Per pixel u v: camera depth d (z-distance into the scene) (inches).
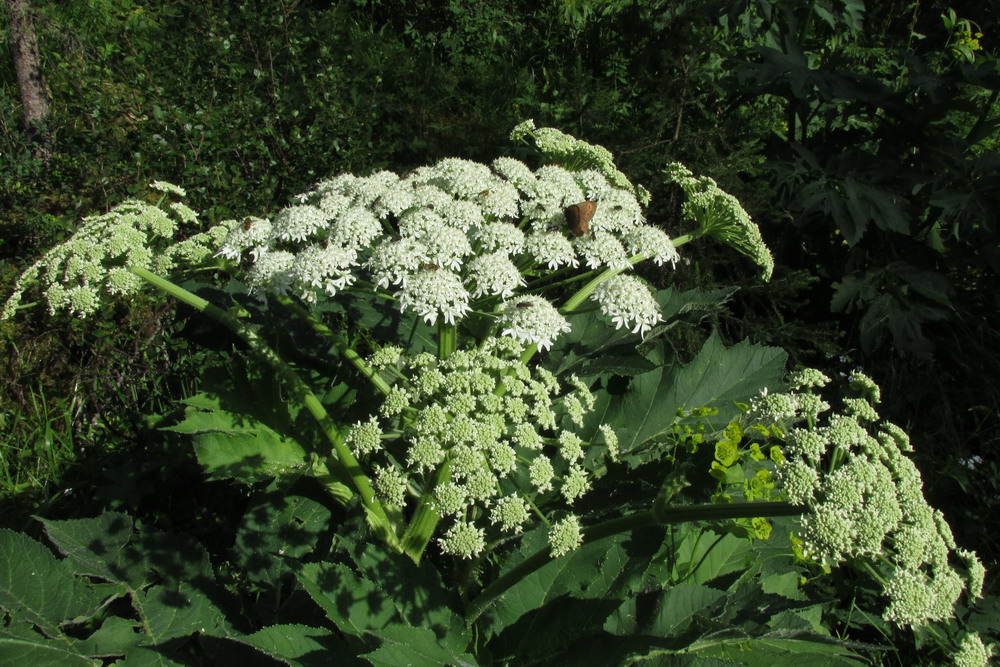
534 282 135.9
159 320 195.9
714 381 156.4
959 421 211.2
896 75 264.4
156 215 132.1
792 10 250.2
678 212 225.5
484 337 146.2
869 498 90.5
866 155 220.5
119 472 162.4
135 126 243.1
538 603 121.3
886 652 152.7
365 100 263.7
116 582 119.6
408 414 118.3
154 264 128.1
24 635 106.8
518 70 322.3
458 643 110.3
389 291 149.9
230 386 139.4
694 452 122.0
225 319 123.6
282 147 236.7
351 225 118.1
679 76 225.5
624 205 141.5
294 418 138.6
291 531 131.0
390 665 92.8
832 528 86.4
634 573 120.1
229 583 133.0
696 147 214.8
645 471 123.5
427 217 119.4
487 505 106.8
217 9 264.7
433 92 306.0
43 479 174.4
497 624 120.1
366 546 112.1
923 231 239.1
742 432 119.4
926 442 204.8
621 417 153.3
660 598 111.1
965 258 221.1
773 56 224.8
